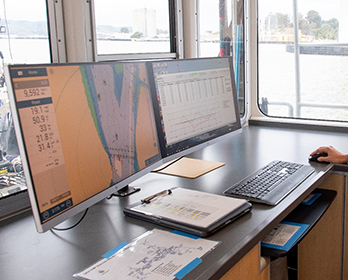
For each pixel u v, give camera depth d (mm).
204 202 1283
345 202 1967
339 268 2080
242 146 2248
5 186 1491
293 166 1742
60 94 1007
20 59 1578
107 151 1187
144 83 1416
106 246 1073
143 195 1461
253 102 2916
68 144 1025
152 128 1451
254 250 1156
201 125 1736
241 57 2799
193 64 1699
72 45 1744
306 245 2129
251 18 2785
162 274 906
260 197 1358
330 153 1863
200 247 1033
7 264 996
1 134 1505
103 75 1184
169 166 1826
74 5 1716
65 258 1017
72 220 1263
